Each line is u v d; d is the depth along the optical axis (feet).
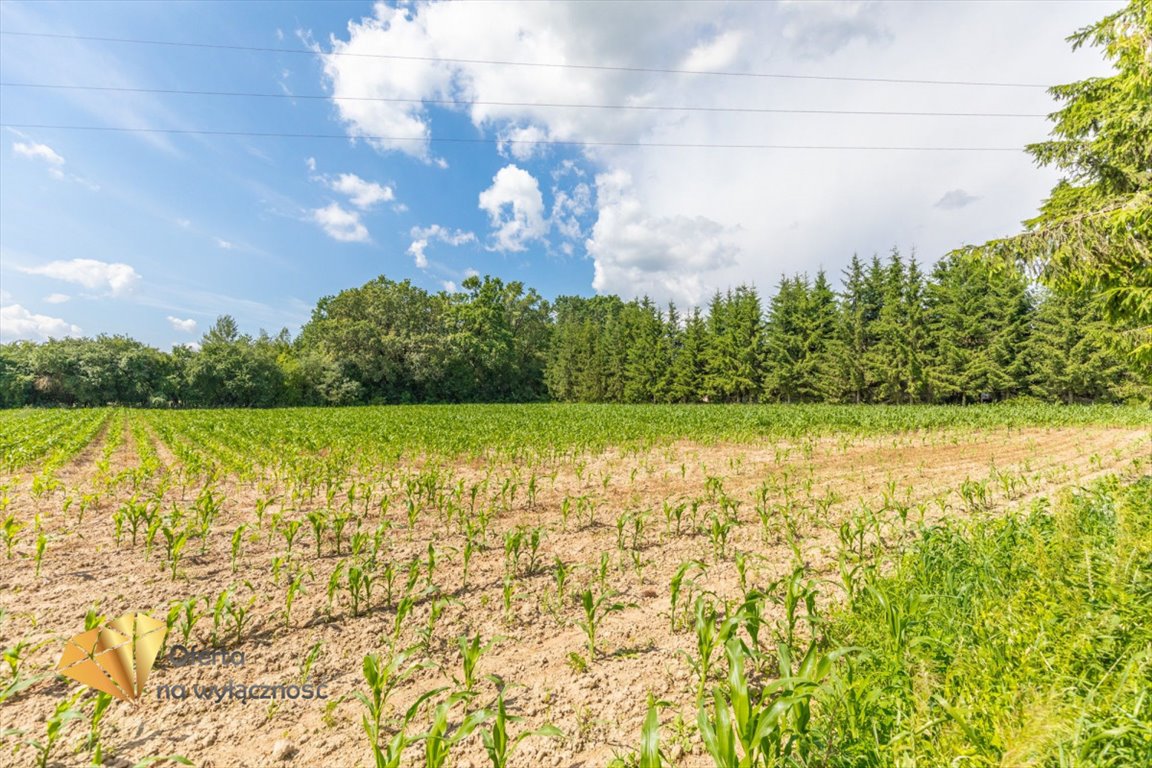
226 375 162.50
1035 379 112.16
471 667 10.41
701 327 169.27
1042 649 9.34
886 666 9.65
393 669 9.06
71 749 8.95
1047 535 15.69
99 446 54.24
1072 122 31.27
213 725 9.82
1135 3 24.79
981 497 24.95
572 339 222.48
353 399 175.52
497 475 37.09
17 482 27.68
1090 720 6.77
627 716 10.16
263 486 30.94
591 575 17.80
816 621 11.50
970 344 121.70
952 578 13.57
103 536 20.61
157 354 168.76
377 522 24.25
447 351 203.62
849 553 18.94
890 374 122.83
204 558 18.60
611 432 60.29
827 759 7.50
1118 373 102.47
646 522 24.53
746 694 7.21
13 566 17.04
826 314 142.20
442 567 18.42
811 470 36.91
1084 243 22.31
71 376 147.74
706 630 10.27
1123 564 11.64
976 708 7.70
